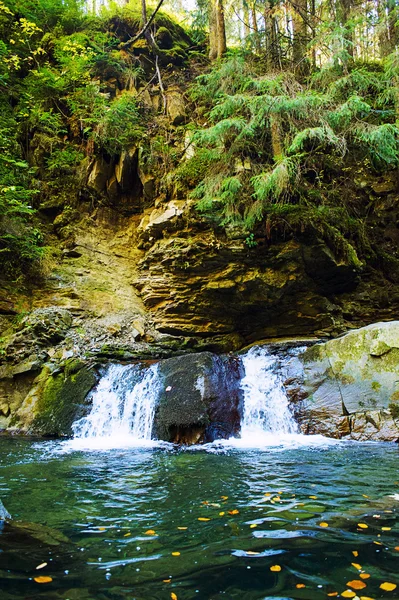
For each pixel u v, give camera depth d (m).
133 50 14.03
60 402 7.52
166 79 13.77
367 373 6.80
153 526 2.81
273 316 10.78
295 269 9.78
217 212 9.70
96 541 2.55
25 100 11.79
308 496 3.46
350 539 2.55
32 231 10.31
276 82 7.73
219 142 9.61
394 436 6.09
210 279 10.18
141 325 10.14
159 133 11.93
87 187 11.50
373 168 11.93
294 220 9.27
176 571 2.15
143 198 11.62
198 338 10.49
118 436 6.86
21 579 2.04
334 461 4.80
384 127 7.25
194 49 15.32
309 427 6.72
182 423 6.27
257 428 6.92
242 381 7.38
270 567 2.19
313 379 7.25
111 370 8.00
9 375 8.10
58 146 11.53
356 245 11.11
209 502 3.33
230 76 9.33
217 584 2.01
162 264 10.45
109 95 12.52
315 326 10.73
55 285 10.26
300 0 10.41
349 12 10.48
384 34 11.45
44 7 13.10
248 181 9.37
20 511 3.14
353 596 1.89
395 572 2.12
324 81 8.27
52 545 2.48
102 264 11.02
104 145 11.35
